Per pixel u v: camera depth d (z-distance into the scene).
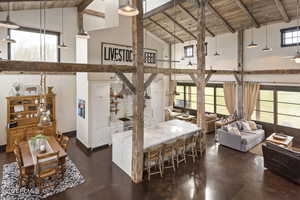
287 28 6.85
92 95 6.42
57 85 7.53
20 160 4.22
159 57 9.76
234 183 4.43
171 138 5.21
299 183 4.27
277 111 7.54
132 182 4.49
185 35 9.74
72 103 8.02
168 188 4.24
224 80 8.99
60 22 7.41
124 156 4.96
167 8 7.21
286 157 4.47
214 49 9.21
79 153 6.20
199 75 6.10
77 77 7.20
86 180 4.56
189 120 8.98
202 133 6.20
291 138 6.26
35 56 6.96
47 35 7.20
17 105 6.20
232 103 8.59
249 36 7.95
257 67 7.79
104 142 6.83
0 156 5.86
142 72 4.43
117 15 7.27
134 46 4.40
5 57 6.28
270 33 7.33
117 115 7.98
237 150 6.45
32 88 6.61
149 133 5.57
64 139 5.34
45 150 4.61
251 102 7.99
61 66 3.39
